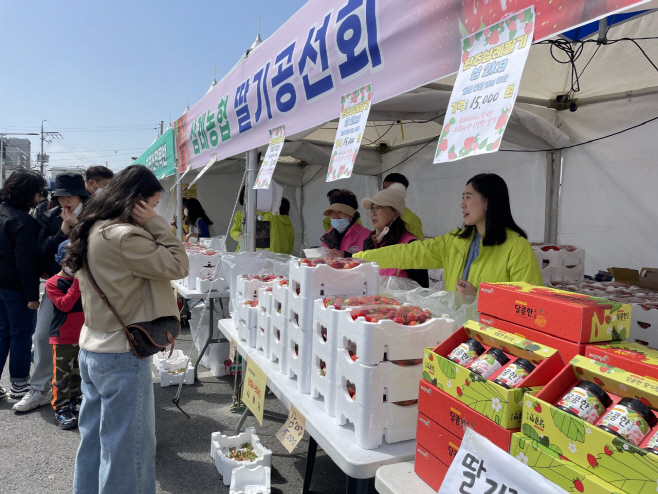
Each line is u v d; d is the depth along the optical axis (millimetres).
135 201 1884
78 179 2986
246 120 2975
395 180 3637
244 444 2701
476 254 2102
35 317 3648
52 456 2748
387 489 1097
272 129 2566
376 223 2740
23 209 3318
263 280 2607
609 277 3195
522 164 4238
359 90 1694
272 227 5281
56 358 3068
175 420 3197
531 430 852
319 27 1947
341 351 1409
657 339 1896
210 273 3912
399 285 2246
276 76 2416
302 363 1692
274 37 2479
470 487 900
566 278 3074
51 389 3463
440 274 3592
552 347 1020
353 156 1640
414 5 1379
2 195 3283
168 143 5695
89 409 1990
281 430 1702
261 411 1978
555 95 3672
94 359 1829
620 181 3371
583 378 882
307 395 1688
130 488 1831
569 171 3775
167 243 1887
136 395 1840
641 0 783
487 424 934
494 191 1930
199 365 4395
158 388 3791
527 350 984
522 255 1841
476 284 1959
